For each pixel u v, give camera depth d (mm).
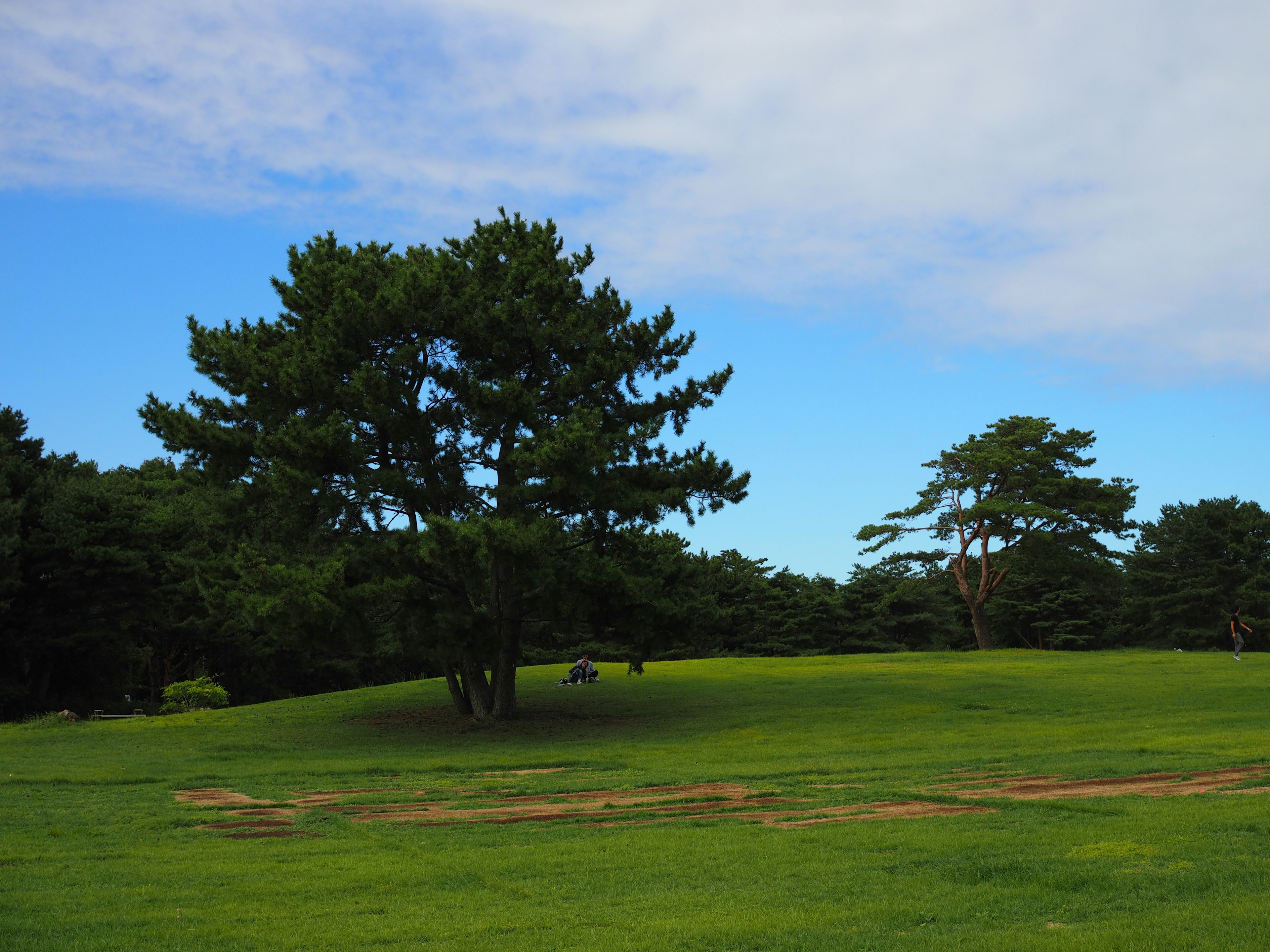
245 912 8008
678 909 7887
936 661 43156
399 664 70438
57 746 24766
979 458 53000
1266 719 21906
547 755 21688
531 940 7059
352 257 29109
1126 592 85688
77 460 64250
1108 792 13172
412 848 10781
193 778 18438
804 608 84188
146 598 52469
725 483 28438
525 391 26422
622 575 26328
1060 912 7305
